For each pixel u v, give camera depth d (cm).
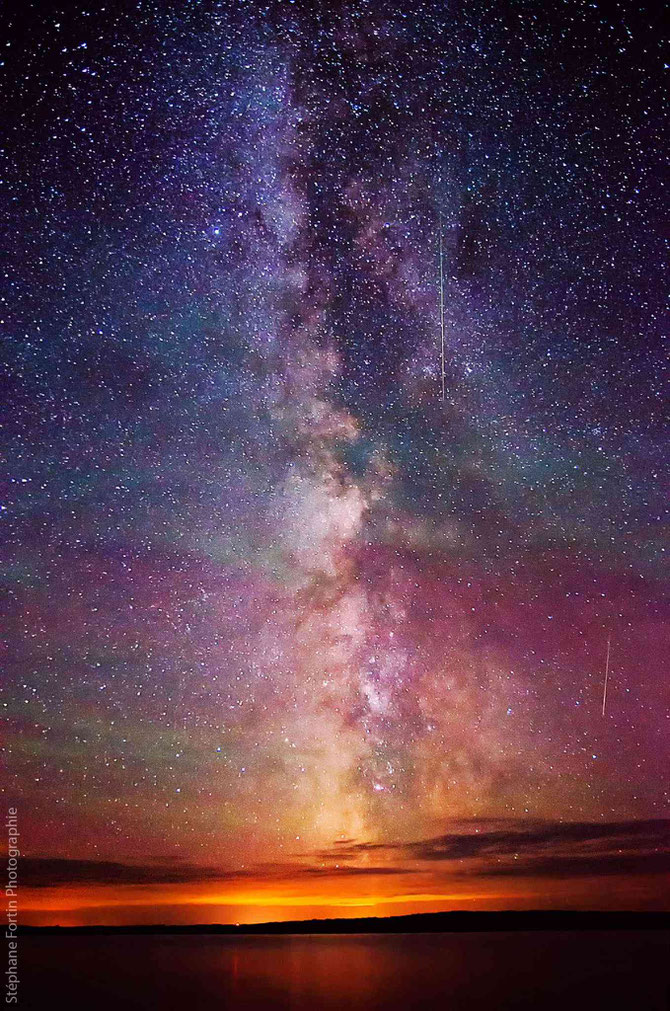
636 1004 354
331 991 389
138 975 429
